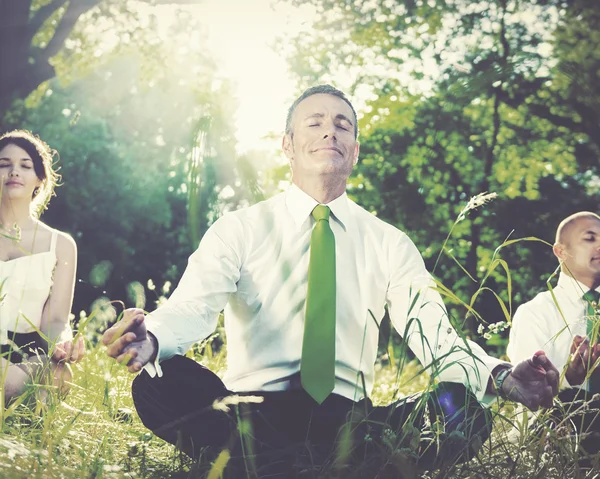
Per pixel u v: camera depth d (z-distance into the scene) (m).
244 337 3.18
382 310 3.29
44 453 2.38
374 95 18.72
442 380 2.96
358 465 2.54
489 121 18.39
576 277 4.25
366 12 17.20
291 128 3.32
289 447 2.59
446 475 2.49
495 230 18.03
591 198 18.23
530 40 16.47
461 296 17.38
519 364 2.73
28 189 4.36
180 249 22.89
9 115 21.50
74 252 4.43
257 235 3.22
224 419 2.70
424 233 18.44
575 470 2.54
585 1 16.30
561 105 16.97
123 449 2.85
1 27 13.88
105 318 2.87
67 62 18.55
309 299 2.99
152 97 24.34
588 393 3.33
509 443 2.72
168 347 2.73
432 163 18.62
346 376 3.13
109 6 17.28
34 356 3.84
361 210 3.42
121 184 24.05
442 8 17.09
